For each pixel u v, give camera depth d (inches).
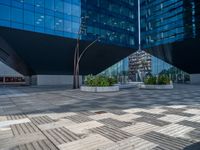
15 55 1353.3
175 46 1595.7
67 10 1406.3
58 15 1349.7
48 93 754.2
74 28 1449.3
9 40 1157.7
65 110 356.2
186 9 1483.8
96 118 281.6
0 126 239.0
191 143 173.6
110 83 866.8
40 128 229.1
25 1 1172.5
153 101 475.5
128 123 249.6
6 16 1090.1
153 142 177.0
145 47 1972.2
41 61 1418.6
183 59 1663.4
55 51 1414.9
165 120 264.4
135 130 216.8
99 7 1648.6
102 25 1665.8
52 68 1545.3
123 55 1951.3
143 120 265.4
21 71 2089.1
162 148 162.2
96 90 794.2
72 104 437.4
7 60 1916.8
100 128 226.7
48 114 316.5
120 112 329.1
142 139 185.6
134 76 2335.1
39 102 477.7
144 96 602.5
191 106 389.4
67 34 1401.3
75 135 200.4
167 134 200.8
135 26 2018.9
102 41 1637.6
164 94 664.4
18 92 825.5
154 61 2182.6
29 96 636.7
